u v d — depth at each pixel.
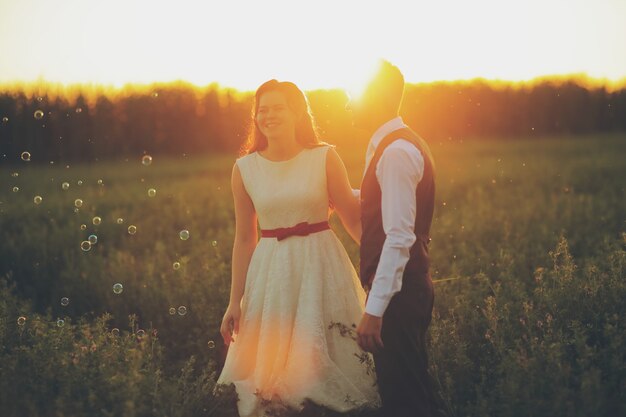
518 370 3.46
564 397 3.18
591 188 13.59
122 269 7.06
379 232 3.46
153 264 7.09
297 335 4.02
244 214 4.36
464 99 28.42
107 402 3.54
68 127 25.59
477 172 16.36
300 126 4.23
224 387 4.02
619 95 33.28
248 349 4.18
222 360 5.02
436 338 4.11
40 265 7.77
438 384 3.79
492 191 13.28
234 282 4.35
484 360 4.00
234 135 28.61
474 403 3.73
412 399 3.47
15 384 3.63
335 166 4.18
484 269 6.32
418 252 3.43
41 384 3.74
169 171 22.00
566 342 3.79
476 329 4.41
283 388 3.96
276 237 4.18
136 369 3.62
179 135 28.16
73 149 25.72
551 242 7.41
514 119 30.16
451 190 13.39
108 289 6.47
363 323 3.32
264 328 4.10
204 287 5.78
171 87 28.02
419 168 3.36
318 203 4.16
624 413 3.20
